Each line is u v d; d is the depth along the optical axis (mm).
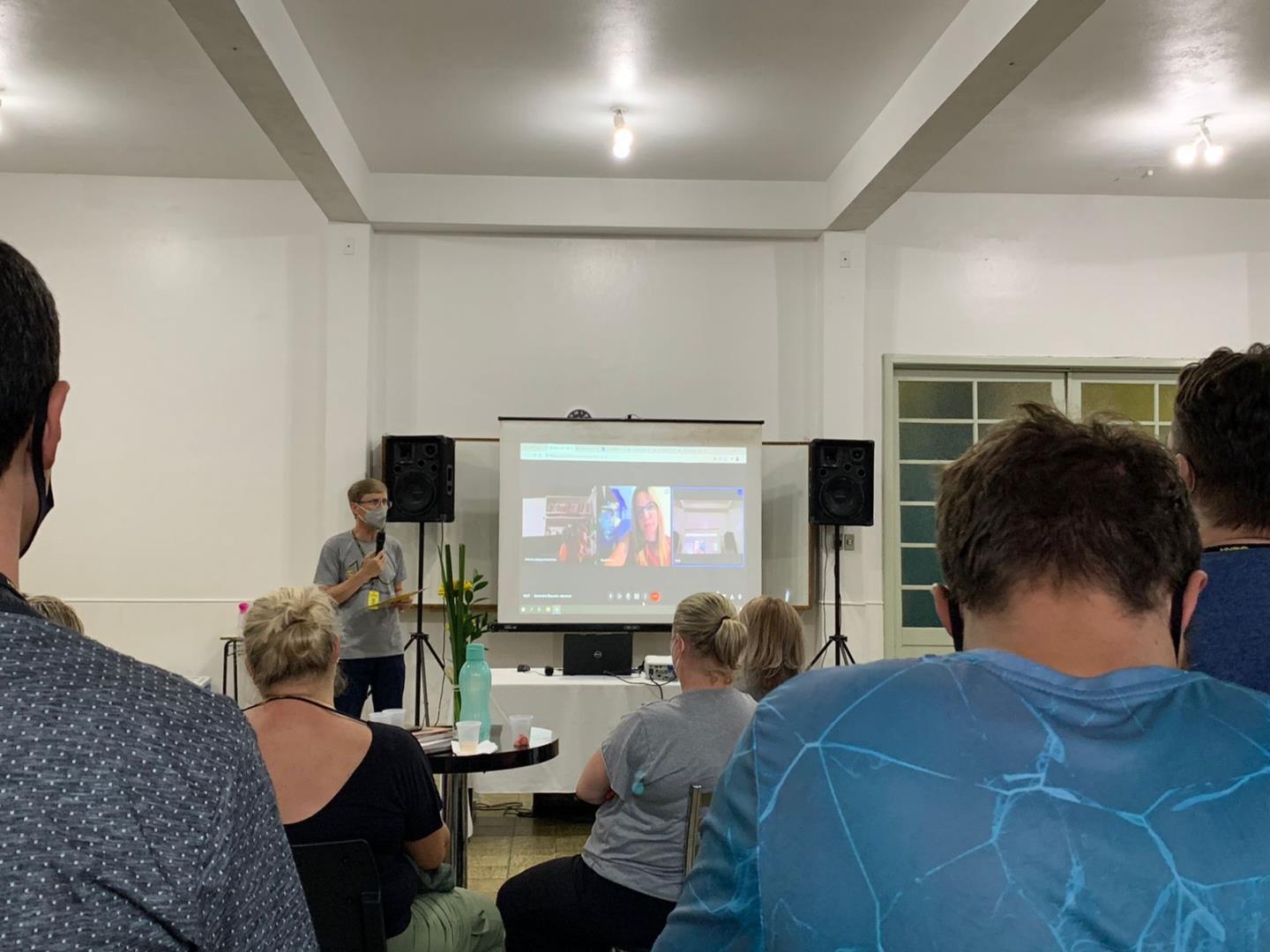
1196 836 566
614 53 4164
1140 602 652
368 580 4676
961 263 5953
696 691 2264
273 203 5695
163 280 5641
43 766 523
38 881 501
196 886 547
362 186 5410
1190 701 628
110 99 4605
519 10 3809
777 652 2568
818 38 4020
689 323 5918
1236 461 1035
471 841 4570
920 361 5906
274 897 611
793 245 5973
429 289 5836
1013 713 619
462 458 5695
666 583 5578
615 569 5559
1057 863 561
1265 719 625
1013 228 5973
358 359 5641
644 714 2234
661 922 2221
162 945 531
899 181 4922
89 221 5613
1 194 5582
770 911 609
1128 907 551
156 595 5562
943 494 761
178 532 5598
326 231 5703
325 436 5621
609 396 5875
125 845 527
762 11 3807
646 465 5617
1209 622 990
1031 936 548
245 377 5656
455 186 5691
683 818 2201
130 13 3828
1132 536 653
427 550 5648
